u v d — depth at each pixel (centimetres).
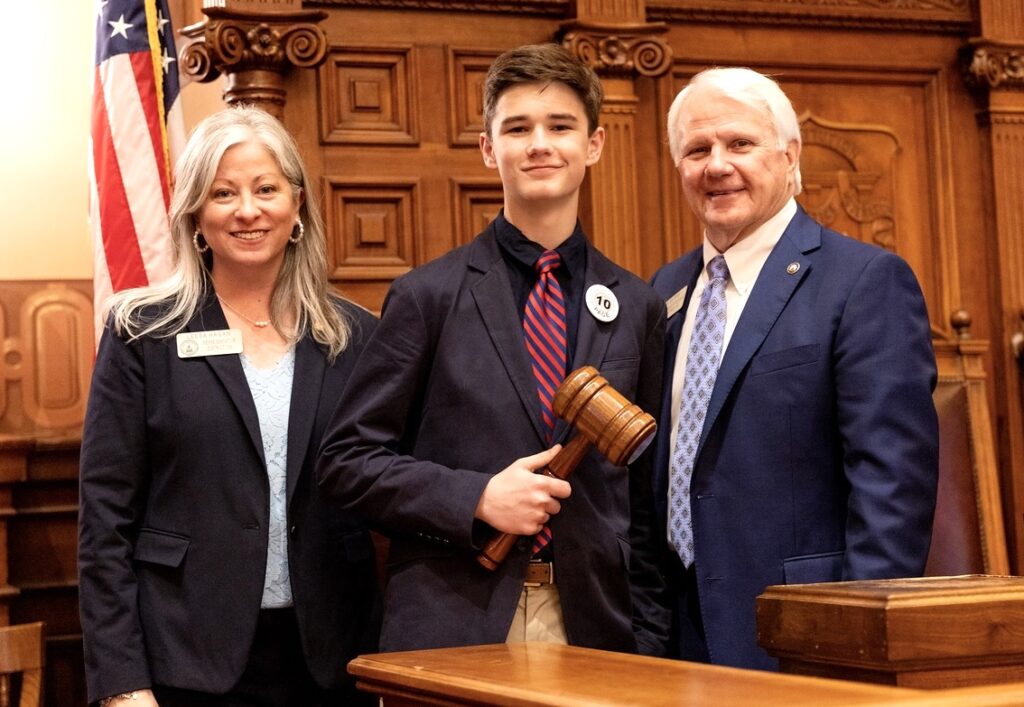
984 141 411
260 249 243
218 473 235
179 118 362
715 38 392
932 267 407
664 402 258
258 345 248
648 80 383
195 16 414
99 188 348
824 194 401
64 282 453
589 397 204
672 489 249
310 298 252
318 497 240
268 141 246
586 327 226
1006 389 404
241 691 234
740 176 246
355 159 355
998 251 406
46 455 409
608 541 220
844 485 239
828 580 232
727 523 238
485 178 366
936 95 409
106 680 224
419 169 361
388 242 359
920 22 405
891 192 406
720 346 249
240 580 232
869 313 235
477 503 209
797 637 150
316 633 236
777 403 238
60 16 488
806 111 400
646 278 381
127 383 237
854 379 232
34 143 482
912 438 229
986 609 140
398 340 224
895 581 158
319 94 352
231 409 237
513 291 230
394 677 153
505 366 221
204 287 248
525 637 216
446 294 226
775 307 243
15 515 395
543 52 229
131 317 241
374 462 216
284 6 339
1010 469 402
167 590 233
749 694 124
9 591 374
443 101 364
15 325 447
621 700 123
